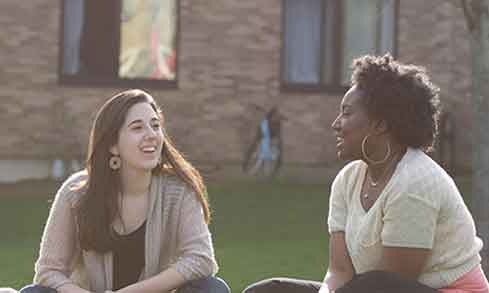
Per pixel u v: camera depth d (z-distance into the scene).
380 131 5.59
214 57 19.33
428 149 5.69
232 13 19.34
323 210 14.97
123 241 6.00
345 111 5.64
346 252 5.83
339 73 20.12
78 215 6.00
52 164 18.52
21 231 13.13
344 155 5.68
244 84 19.41
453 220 5.49
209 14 19.30
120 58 19.12
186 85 19.23
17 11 18.52
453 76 19.61
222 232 12.99
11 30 18.50
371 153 5.63
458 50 19.62
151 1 19.28
